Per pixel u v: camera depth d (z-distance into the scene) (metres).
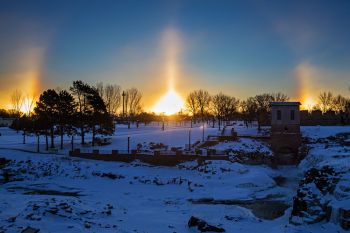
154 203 41.72
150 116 185.12
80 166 64.81
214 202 42.69
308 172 36.44
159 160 69.00
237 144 79.38
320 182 33.19
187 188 51.34
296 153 76.50
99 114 88.94
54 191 49.75
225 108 144.25
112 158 71.19
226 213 35.97
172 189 50.91
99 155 71.69
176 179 55.12
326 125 108.19
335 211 28.58
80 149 78.56
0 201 35.44
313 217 29.73
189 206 39.88
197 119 169.00
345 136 83.69
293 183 54.56
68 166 64.56
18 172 61.66
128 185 54.06
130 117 156.25
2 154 69.94
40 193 48.31
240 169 59.75
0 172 60.69
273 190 49.06
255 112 132.62
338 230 27.31
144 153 71.31
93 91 89.31
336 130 88.56
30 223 27.31
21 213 29.53
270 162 69.69
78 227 27.64
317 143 79.56
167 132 104.06
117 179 58.06
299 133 77.44
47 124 82.94
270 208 39.47
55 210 30.30
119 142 91.25
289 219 32.25
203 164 64.00
